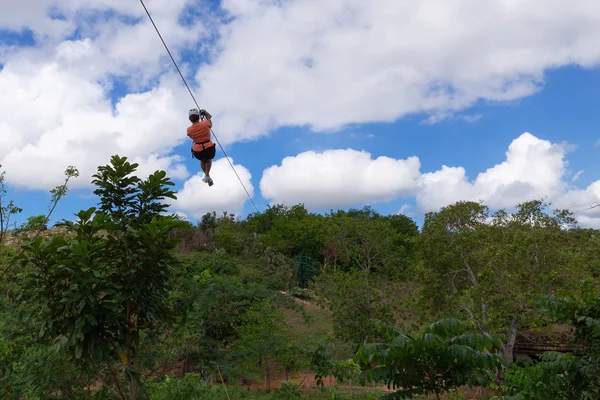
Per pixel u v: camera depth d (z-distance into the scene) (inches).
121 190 232.4
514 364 278.7
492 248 863.1
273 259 2116.1
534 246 805.9
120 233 221.1
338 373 418.6
